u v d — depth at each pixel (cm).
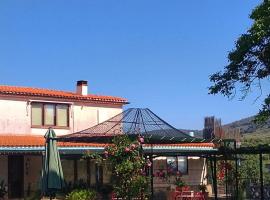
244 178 2741
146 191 1917
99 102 3616
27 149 2841
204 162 3600
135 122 2170
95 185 3017
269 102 1766
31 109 3303
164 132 2181
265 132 3916
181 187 2742
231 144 2875
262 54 1800
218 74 1938
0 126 3175
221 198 2767
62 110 3438
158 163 3428
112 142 1970
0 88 3203
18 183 3064
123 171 1864
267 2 1756
